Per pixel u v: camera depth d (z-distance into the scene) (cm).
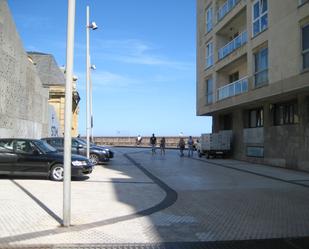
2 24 2158
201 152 3606
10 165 1573
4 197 1164
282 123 2564
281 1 2281
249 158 3039
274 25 2367
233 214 1005
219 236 785
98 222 884
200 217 964
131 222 896
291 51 2169
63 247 695
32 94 2839
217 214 1004
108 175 1867
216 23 3541
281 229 846
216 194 1348
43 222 866
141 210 1038
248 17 2792
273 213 1020
